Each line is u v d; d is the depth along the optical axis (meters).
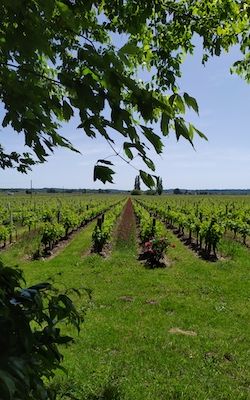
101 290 11.52
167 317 9.01
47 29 1.70
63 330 8.00
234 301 10.37
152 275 13.55
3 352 1.48
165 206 45.16
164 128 1.62
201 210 34.41
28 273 14.30
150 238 20.55
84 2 1.88
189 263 15.79
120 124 1.63
